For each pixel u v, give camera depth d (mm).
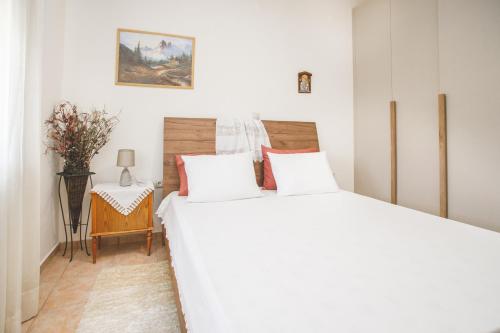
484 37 2104
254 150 2807
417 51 2623
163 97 2701
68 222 2453
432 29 2482
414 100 2672
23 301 1444
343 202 2088
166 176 2582
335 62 3361
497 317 704
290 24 3162
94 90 2494
